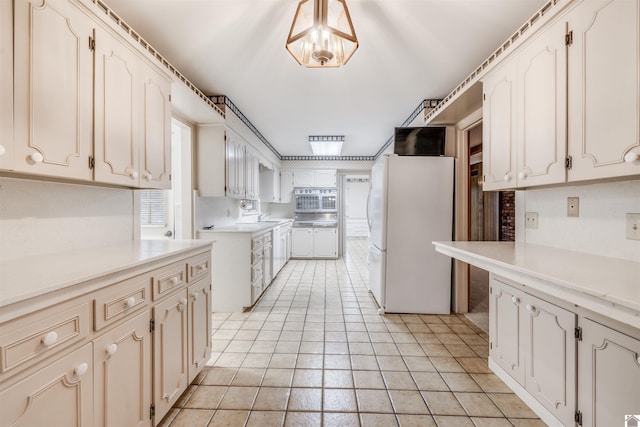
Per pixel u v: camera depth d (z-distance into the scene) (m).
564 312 1.25
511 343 1.64
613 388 1.04
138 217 1.97
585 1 1.12
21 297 0.72
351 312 2.91
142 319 1.21
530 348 1.48
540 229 1.72
